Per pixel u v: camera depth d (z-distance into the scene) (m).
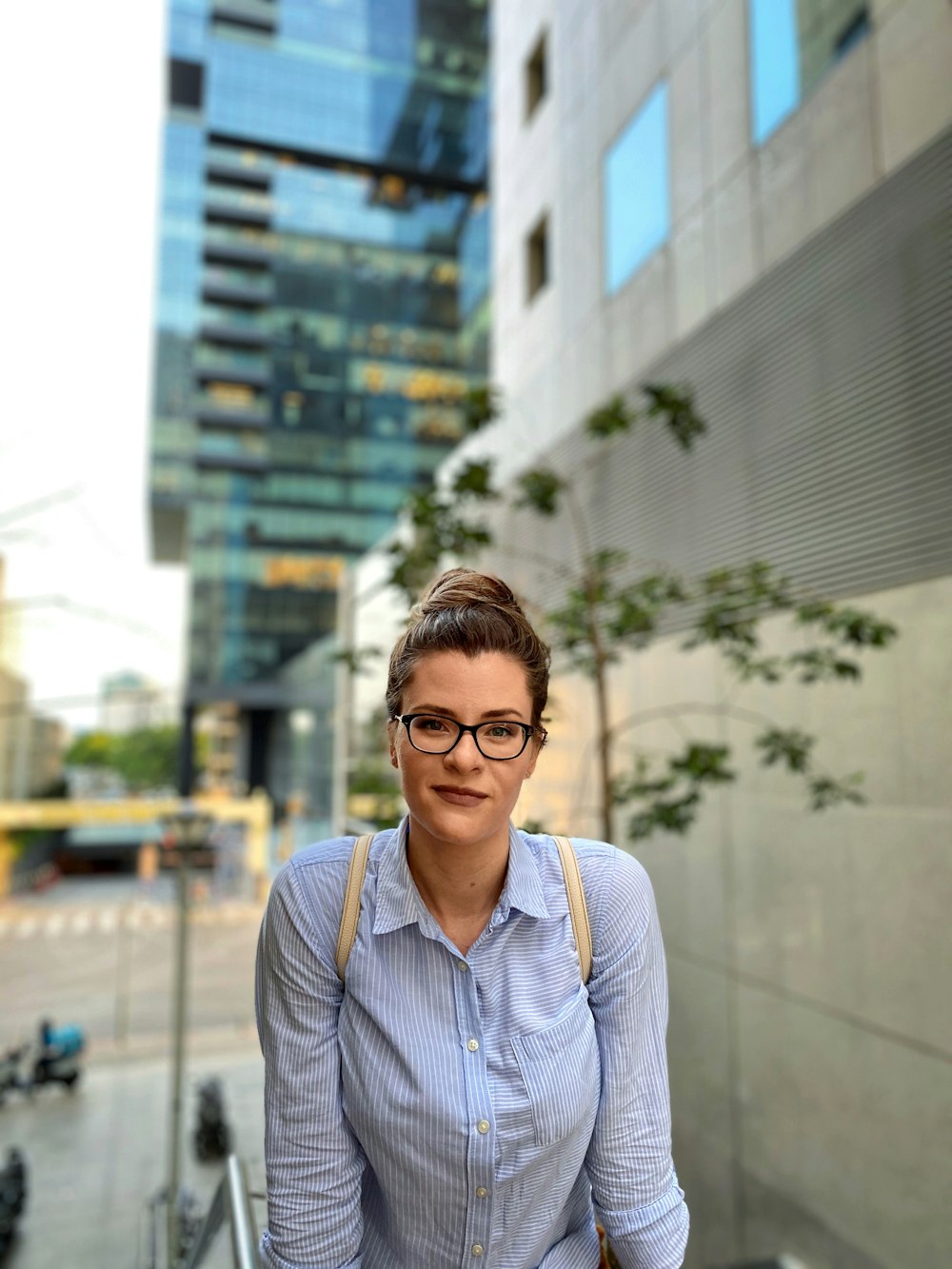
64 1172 11.18
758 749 5.73
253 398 44.25
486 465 5.05
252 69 38.19
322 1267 1.06
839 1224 4.96
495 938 1.08
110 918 28.64
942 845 4.36
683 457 6.68
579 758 7.88
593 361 8.38
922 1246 4.40
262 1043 1.15
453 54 39.78
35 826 39.81
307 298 44.97
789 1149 5.38
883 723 4.77
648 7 7.64
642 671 7.02
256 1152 11.12
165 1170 11.26
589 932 1.12
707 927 6.26
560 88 9.62
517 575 9.52
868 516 4.90
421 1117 1.02
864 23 5.09
